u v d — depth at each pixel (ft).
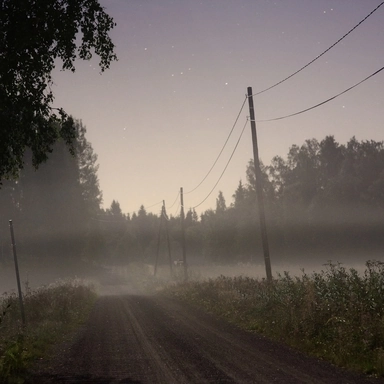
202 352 37.19
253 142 79.00
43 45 46.16
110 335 49.24
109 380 28.37
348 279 45.29
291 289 52.24
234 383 26.43
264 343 40.50
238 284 81.41
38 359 36.60
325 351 33.88
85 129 246.06
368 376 27.35
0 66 42.96
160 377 28.84
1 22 42.70
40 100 47.09
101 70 49.29
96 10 46.47
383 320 34.24
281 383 25.96
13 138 48.08
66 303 72.59
